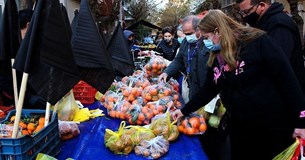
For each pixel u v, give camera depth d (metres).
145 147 1.68
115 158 1.64
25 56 1.44
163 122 1.91
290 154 1.82
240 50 1.83
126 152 1.68
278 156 1.88
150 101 2.45
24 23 2.45
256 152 2.01
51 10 1.39
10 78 2.27
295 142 1.82
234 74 1.86
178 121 2.06
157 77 3.34
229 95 1.95
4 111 2.14
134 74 3.34
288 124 1.86
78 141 1.86
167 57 6.59
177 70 3.15
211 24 1.85
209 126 2.58
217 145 2.71
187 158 1.68
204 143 2.71
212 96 2.12
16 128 1.43
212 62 2.05
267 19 2.16
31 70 1.43
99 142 1.83
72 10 10.96
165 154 1.70
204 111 2.52
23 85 1.42
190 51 2.96
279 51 1.76
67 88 1.47
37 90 1.44
